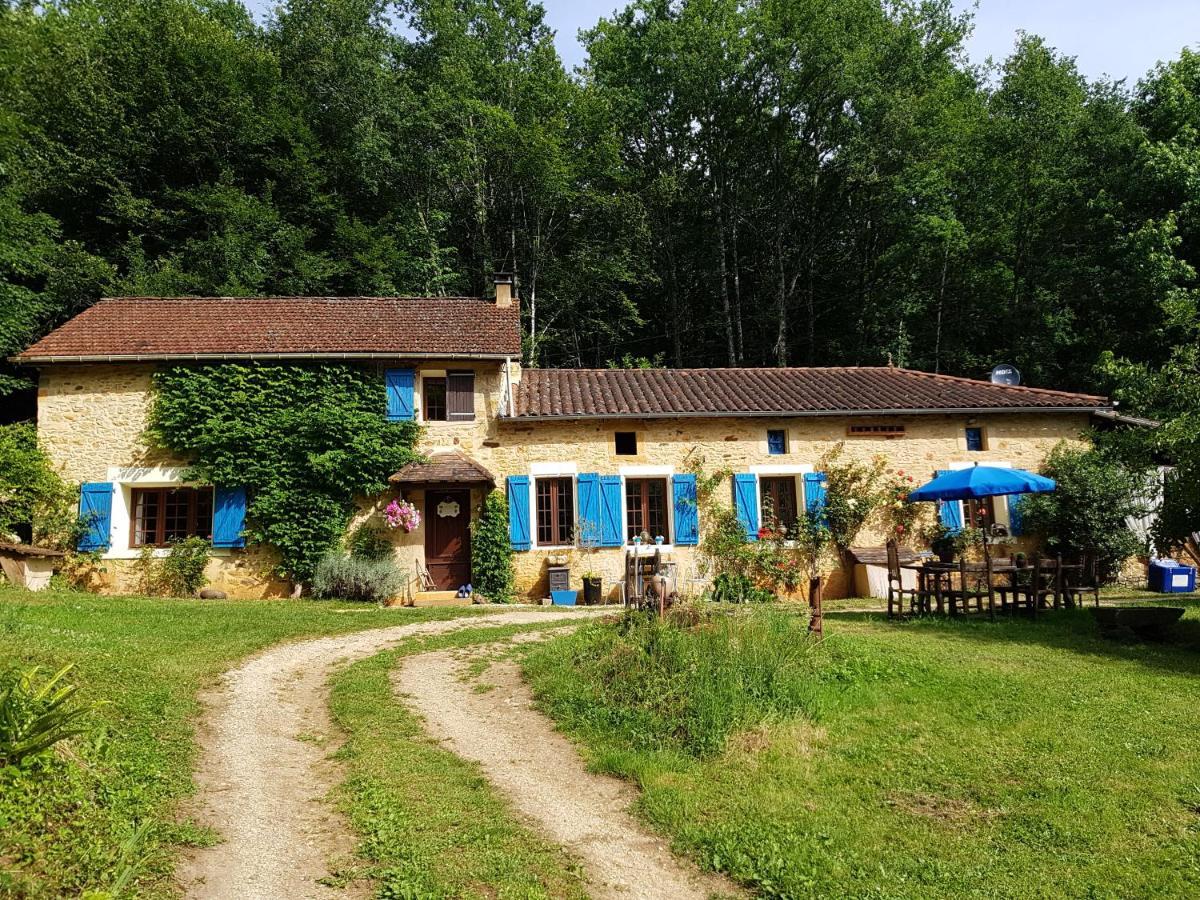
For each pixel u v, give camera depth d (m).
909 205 25.94
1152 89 24.91
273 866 4.42
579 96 26.75
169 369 15.11
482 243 27.41
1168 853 4.78
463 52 27.27
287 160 24.44
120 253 23.34
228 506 15.04
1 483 13.74
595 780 5.96
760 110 27.09
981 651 9.24
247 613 11.89
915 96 25.64
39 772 4.65
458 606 13.92
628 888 4.42
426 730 6.87
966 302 27.34
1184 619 10.80
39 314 20.34
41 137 21.62
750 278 31.14
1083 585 12.04
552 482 16.03
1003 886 4.44
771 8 26.52
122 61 23.69
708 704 6.86
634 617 9.02
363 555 15.16
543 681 8.07
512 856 4.64
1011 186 25.75
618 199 26.53
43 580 13.84
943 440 16.67
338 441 15.22
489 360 15.91
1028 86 25.11
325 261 23.81
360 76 25.72
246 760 6.01
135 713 6.27
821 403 16.45
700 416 15.91
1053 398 16.89
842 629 10.54
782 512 16.53
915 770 6.01
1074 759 6.12
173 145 23.88
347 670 8.70
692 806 5.40
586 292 27.72
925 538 16.31
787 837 4.99
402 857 4.55
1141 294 23.11
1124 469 15.14
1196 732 6.61
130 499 15.17
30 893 3.68
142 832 4.38
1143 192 23.34
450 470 15.12
